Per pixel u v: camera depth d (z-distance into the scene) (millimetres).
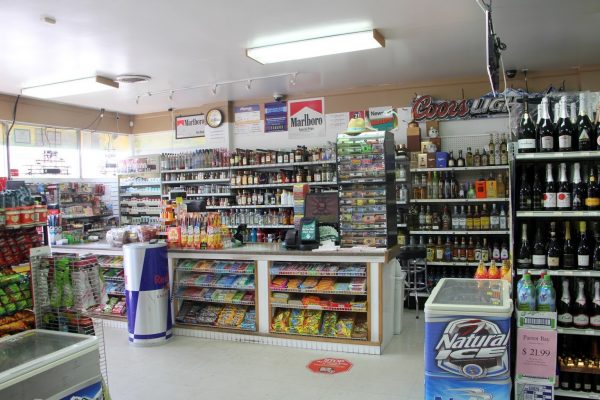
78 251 5988
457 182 6875
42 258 2750
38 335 2523
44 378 2125
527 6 4242
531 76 6809
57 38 4809
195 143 9062
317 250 4793
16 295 2604
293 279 4984
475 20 4590
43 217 2793
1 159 7340
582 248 3205
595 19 4629
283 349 4801
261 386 3896
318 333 4773
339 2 4055
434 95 7238
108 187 9203
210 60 5789
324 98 7973
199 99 8359
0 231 2629
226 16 4309
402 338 5090
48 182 7973
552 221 3398
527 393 2998
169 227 5539
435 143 6996
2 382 1947
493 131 6945
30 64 5738
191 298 5324
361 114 7699
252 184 8156
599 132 3115
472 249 6648
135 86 7105
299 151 7766
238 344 4992
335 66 6230
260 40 5047
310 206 5305
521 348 2996
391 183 4973
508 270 3535
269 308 4965
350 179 4820
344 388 3816
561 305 3242
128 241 5758
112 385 3975
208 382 4004
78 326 2676
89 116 8836
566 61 6250
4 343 2404
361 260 4594
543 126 3246
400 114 7441
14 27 4453
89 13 4152
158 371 4277
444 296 2799
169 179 8969
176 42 5047
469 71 6664
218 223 5387
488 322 2512
